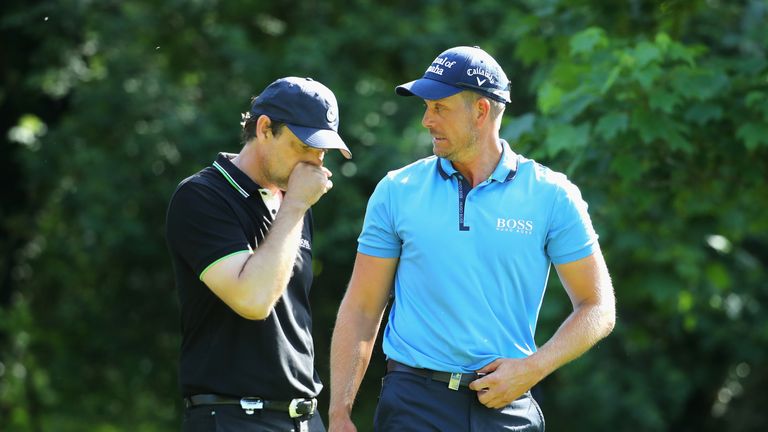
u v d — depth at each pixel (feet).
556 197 47.16
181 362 46.80
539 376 45.78
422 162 49.03
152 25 141.49
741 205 96.94
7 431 150.51
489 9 140.26
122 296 158.10
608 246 111.04
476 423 46.42
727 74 77.97
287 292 47.57
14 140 142.61
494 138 47.55
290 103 45.42
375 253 48.83
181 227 45.80
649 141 71.61
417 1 149.18
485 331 46.52
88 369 160.15
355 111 131.95
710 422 189.16
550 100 74.95
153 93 136.26
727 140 78.59
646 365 160.45
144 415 163.94
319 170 46.09
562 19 82.89
